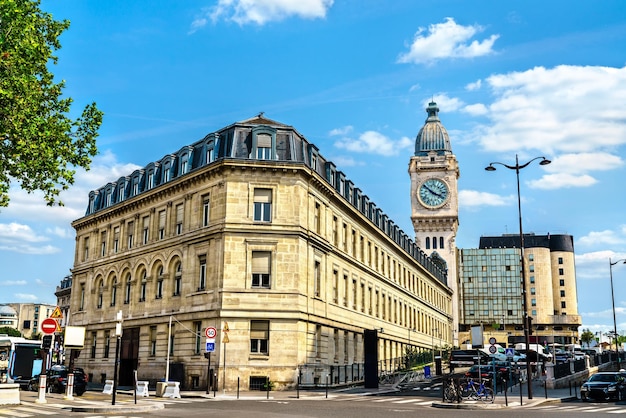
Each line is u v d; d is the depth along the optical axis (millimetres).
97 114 27281
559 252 159625
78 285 57125
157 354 43781
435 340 85500
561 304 157000
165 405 26281
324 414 21688
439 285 93500
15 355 40219
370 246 58031
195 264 41812
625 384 33031
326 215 46156
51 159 25734
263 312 38875
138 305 47406
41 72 25938
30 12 25672
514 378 49375
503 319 140625
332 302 45938
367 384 41812
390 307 63625
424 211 120812
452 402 27078
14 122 23312
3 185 24359
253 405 26438
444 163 122250
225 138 42375
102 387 44906
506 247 156875
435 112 130250
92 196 57812
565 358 69438
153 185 48281
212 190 41625
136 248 48594
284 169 40938
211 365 38344
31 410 22531
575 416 21953
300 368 39031
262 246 39906
